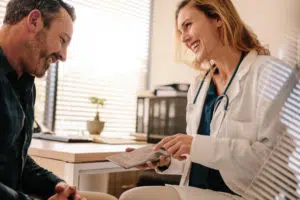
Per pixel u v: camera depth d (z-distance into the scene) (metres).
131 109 3.15
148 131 2.30
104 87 2.95
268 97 1.02
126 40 3.12
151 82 3.23
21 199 0.90
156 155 1.18
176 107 2.22
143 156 1.21
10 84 0.99
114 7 3.04
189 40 1.39
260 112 1.07
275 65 0.94
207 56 1.35
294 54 0.74
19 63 1.06
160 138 2.25
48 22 1.05
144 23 3.28
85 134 2.53
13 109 0.98
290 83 0.78
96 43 2.90
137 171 2.35
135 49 3.19
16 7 1.04
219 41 1.32
